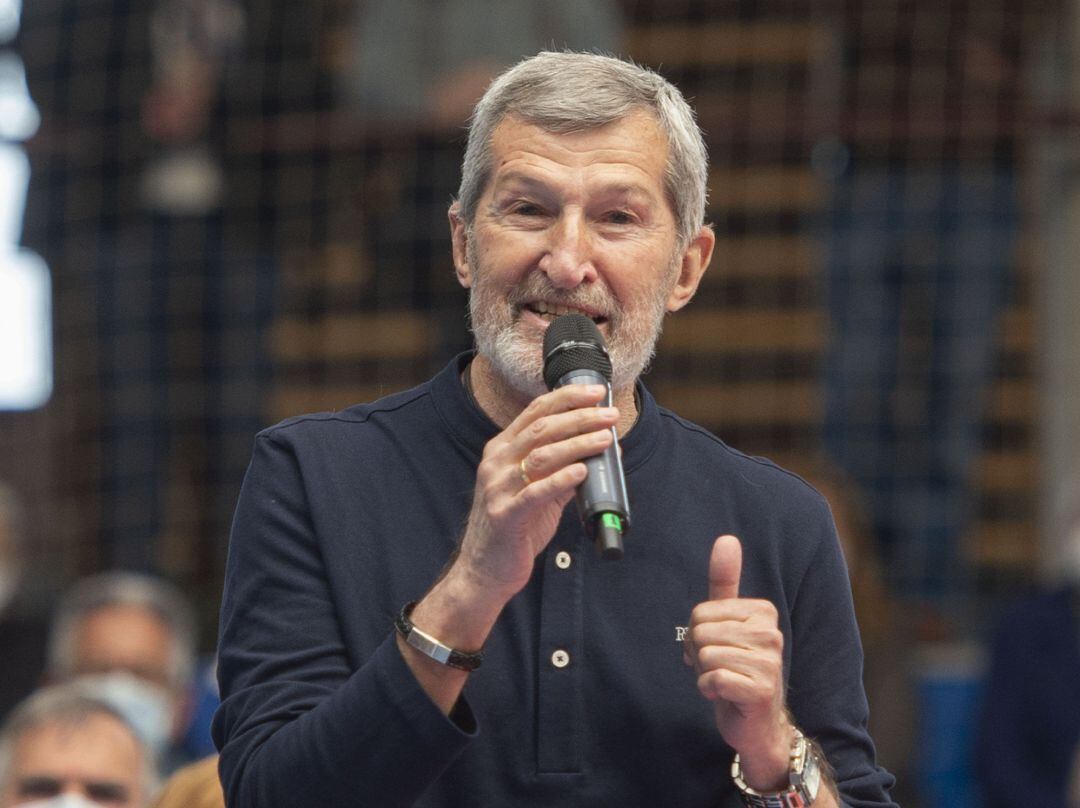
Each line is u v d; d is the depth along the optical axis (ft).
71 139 70.59
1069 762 58.23
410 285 69.92
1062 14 73.61
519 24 67.77
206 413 70.13
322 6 73.56
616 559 21.79
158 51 70.13
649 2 78.64
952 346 72.54
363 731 22.75
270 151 69.92
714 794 25.08
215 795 33.78
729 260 75.61
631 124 25.62
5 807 43.65
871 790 25.41
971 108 69.31
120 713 45.47
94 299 70.54
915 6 75.41
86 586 66.59
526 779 24.50
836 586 26.48
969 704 62.85
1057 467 70.85
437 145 68.74
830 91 76.33
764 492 26.63
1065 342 71.36
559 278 24.89
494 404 26.32
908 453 72.95
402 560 25.30
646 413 26.66
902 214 72.49
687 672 25.12
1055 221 71.56
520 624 25.09
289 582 25.14
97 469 70.74
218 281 70.08
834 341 73.51
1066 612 60.13
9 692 62.03
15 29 71.41
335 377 70.59
